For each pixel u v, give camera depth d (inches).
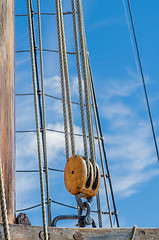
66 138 128.9
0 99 108.7
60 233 96.4
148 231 106.3
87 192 116.3
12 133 113.1
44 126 234.5
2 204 76.8
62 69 140.4
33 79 123.5
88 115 125.0
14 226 91.7
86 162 117.7
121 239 102.7
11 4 130.3
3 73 113.7
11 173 107.6
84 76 130.0
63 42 145.4
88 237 99.3
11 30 126.0
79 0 140.0
